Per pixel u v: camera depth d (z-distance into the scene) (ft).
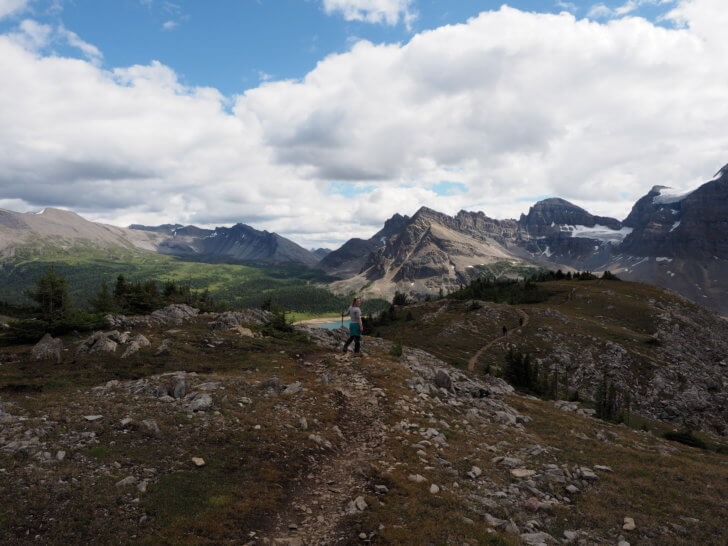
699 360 420.36
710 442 223.30
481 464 50.55
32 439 38.17
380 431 57.72
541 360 384.06
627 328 492.13
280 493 37.35
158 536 27.99
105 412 48.24
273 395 65.46
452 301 618.44
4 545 24.54
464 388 96.73
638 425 260.21
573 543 34.50
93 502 30.42
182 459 39.78
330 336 157.07
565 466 52.54
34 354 83.20
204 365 86.12
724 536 36.96
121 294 280.10
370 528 32.40
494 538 32.40
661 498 45.32
